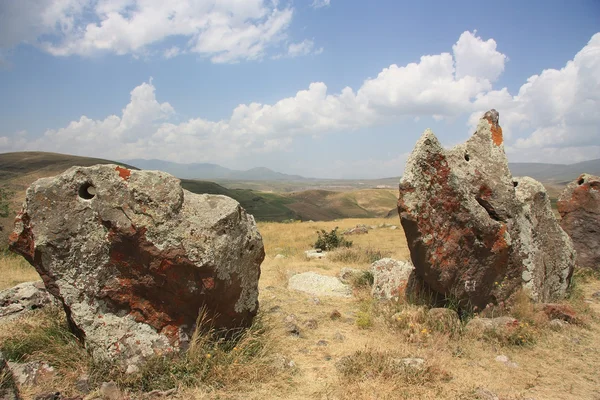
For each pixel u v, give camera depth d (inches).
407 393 173.9
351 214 5216.5
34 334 200.8
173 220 186.5
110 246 184.4
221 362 190.9
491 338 240.7
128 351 181.0
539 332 255.4
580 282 417.1
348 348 227.9
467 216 275.3
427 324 255.4
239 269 206.7
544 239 342.3
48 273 183.8
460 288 280.1
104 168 187.6
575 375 201.9
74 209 184.2
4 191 762.2
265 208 4015.8
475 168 305.6
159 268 183.8
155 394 166.1
